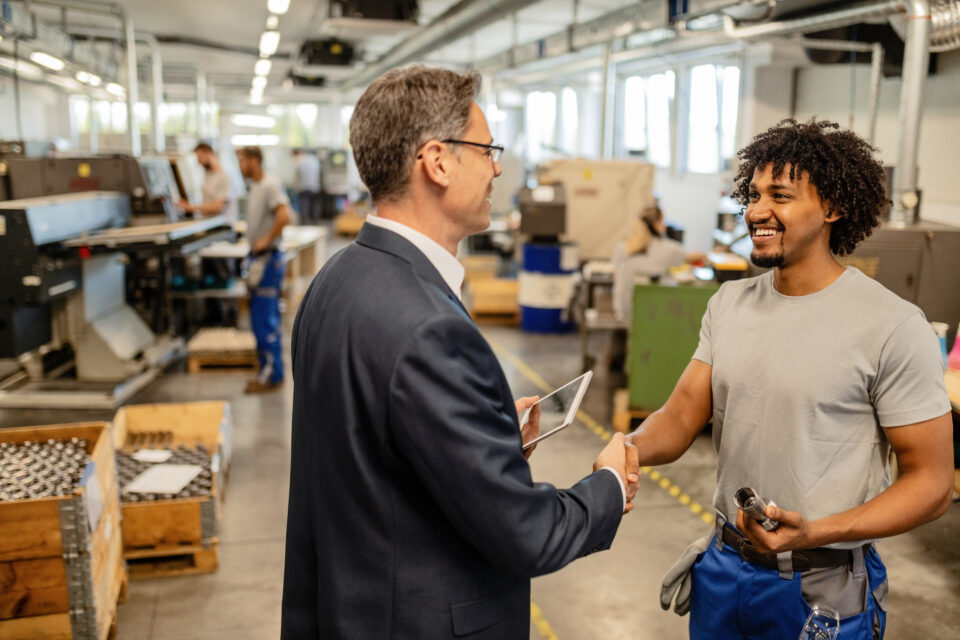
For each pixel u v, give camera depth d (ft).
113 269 19.44
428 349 3.39
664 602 5.24
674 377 15.85
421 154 3.69
